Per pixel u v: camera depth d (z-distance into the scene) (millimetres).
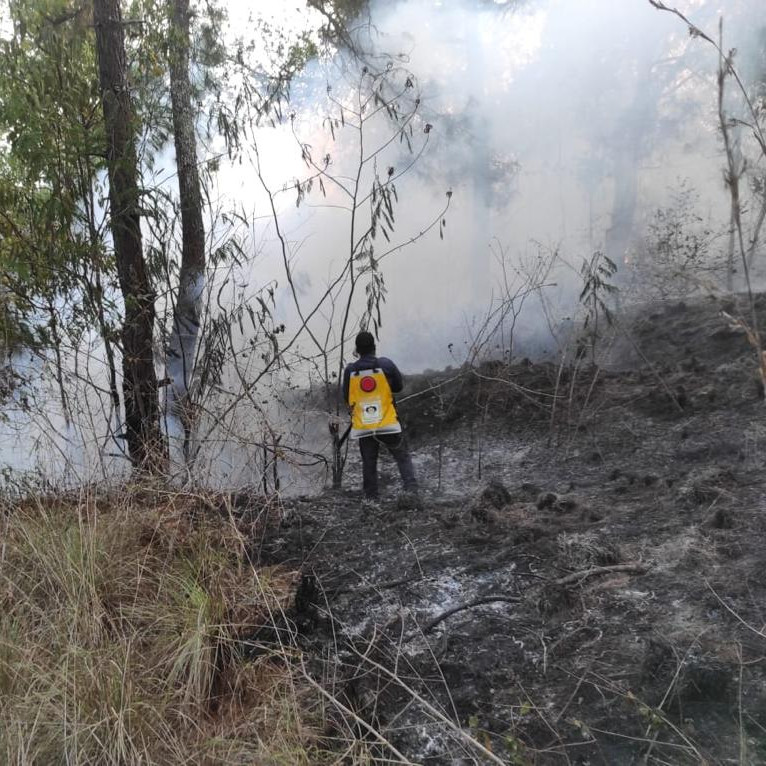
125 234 5895
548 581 3990
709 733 2744
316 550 4812
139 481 4930
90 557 3705
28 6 5512
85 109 5973
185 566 3967
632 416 6797
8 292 5535
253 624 3629
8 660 3113
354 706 3213
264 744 2828
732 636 3197
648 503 4859
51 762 2715
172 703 2990
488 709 3084
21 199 5605
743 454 5371
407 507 5523
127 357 5863
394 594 4137
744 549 3908
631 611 3555
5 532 3984
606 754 2742
